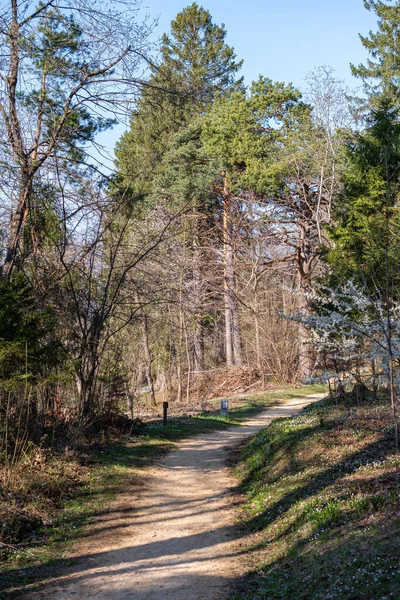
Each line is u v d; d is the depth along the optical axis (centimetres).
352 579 663
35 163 1669
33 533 1038
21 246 1758
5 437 1315
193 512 1214
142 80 1752
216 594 782
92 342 1805
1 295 1307
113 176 1864
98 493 1319
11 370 1298
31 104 1706
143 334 3225
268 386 4253
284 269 4388
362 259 1627
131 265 1862
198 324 4194
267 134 3747
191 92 1856
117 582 833
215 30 4253
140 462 1683
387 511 809
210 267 4312
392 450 1160
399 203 1680
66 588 813
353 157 1797
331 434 1439
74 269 1820
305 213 3834
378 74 3941
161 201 3472
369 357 1402
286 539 925
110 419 2009
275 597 730
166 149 3834
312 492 1071
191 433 2305
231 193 4041
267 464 1509
